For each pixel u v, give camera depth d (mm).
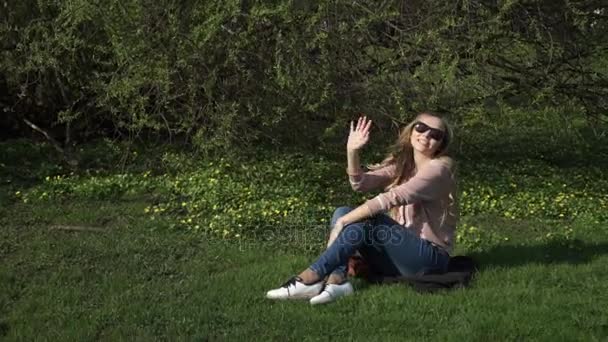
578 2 8555
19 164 8289
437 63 7414
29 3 7871
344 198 7023
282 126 7680
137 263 5293
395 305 4461
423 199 4719
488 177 8297
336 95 7449
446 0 7355
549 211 6965
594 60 9102
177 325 4223
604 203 7438
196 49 6797
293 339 4070
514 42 7902
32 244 5668
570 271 5125
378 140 8219
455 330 4125
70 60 7781
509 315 4328
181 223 6227
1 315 4418
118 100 7867
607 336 4121
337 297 4547
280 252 5582
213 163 7695
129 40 6688
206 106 7352
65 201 6926
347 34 7074
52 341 4051
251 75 7098
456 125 8000
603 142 11031
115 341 4047
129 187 7277
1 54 8031
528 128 11406
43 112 9398
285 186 7203
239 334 4105
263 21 6758
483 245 5812
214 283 4879
